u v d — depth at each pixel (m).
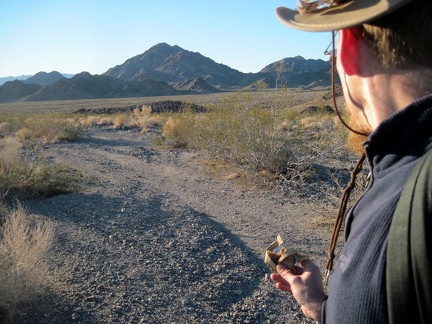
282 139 10.55
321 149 11.07
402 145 0.94
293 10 1.18
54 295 4.53
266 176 10.27
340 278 0.98
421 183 0.84
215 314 4.43
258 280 5.23
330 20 1.00
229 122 11.41
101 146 18.05
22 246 4.48
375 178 1.00
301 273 1.51
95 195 8.96
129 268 5.31
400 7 0.91
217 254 5.91
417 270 0.80
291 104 11.52
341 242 6.35
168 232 6.68
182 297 4.69
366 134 1.18
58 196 8.77
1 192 8.51
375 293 0.88
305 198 8.84
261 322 4.34
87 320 4.14
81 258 5.54
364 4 0.97
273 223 7.41
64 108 89.62
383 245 0.89
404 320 0.82
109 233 6.55
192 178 11.09
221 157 11.56
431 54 0.93
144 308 4.42
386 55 0.98
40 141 19.61
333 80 1.22
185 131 16.36
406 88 0.96
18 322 4.02
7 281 4.07
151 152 15.93
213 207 8.41
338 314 0.96
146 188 9.94
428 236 0.80
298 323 4.33
